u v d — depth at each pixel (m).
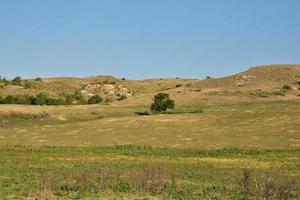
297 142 84.00
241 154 69.25
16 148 73.81
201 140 88.69
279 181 33.53
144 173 36.09
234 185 39.03
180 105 147.62
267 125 103.62
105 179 37.50
